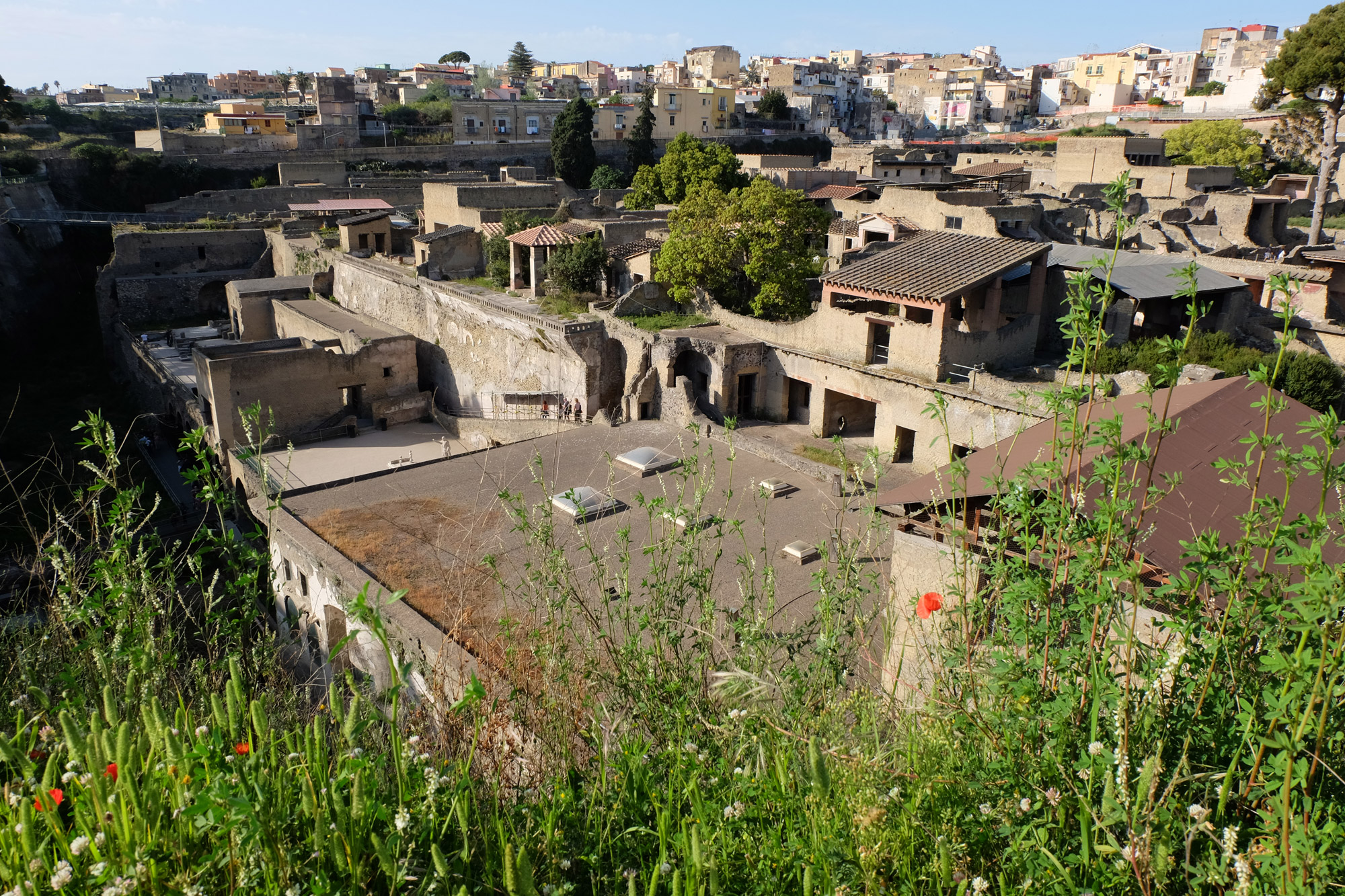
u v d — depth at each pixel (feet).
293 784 14.35
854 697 19.51
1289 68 153.07
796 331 89.81
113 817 12.75
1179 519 31.40
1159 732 15.30
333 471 105.50
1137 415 39.22
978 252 82.48
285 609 65.00
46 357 164.04
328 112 290.15
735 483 70.79
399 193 217.97
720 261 102.78
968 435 72.18
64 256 183.42
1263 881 12.60
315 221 181.88
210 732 16.01
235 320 157.58
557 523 59.31
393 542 59.62
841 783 15.49
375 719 14.65
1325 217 183.73
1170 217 155.43
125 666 20.11
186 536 83.15
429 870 12.95
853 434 87.76
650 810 16.57
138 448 118.21
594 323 102.01
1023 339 81.41
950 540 25.18
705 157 180.14
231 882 12.57
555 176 266.57
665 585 24.67
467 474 73.26
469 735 19.07
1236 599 16.76
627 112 309.42
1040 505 20.89
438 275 138.62
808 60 506.07
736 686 18.51
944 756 16.76
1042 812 14.98
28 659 20.03
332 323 135.54
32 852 12.08
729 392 91.25
